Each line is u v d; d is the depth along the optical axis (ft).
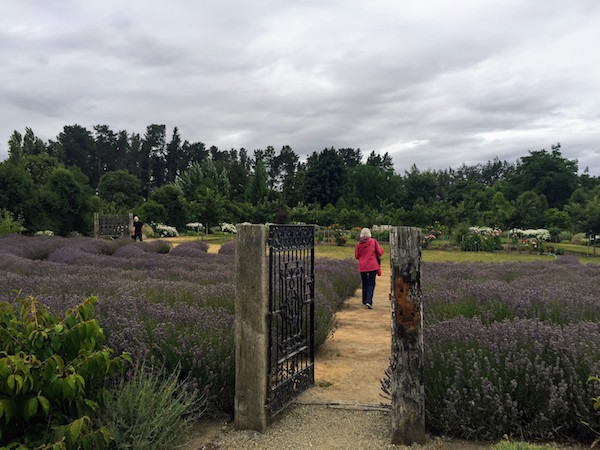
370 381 17.54
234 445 12.34
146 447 11.20
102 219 96.43
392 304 12.26
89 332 10.69
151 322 16.39
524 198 222.69
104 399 11.75
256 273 13.00
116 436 11.05
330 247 104.78
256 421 13.10
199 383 14.10
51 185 122.62
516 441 11.99
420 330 12.12
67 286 24.72
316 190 286.05
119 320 15.83
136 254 53.57
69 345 10.71
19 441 9.94
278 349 14.67
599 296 23.38
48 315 11.02
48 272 33.88
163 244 74.18
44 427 10.30
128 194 280.92
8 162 116.78
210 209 132.46
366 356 21.03
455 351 13.83
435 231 128.67
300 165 429.79
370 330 26.50
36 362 9.86
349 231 137.28
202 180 255.50
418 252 12.12
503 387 12.64
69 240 76.54
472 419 12.47
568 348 13.10
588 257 93.71
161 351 14.40
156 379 13.09
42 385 9.97
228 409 14.56
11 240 65.72
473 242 104.63
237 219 171.94
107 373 12.33
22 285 24.54
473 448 11.94
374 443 12.28
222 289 23.73
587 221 97.30
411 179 336.49
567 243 138.62
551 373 12.63
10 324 10.43
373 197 295.48
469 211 152.05
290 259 15.12
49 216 118.42
